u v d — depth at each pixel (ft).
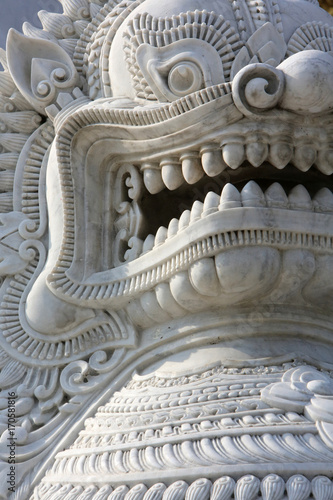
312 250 6.61
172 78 6.94
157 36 7.19
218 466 5.70
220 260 6.48
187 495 5.60
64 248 7.38
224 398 6.27
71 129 7.42
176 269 6.70
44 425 7.18
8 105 8.57
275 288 6.73
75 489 6.14
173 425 6.18
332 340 7.04
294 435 5.89
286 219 6.53
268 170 7.15
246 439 5.86
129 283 7.07
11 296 7.88
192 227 6.59
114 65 7.61
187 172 6.82
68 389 7.22
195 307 6.85
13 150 8.53
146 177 7.13
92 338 7.38
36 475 6.78
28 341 7.59
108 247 7.45
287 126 6.54
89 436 6.67
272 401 6.13
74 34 8.64
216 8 7.29
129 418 6.46
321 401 6.09
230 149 6.57
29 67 8.32
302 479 5.56
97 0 8.66
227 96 6.50
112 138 7.28
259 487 5.54
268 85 6.32
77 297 7.25
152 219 7.55
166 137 6.84
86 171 7.48
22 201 8.25
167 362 6.97
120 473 5.98
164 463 5.86
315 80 6.22
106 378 7.18
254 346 6.79
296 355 6.71
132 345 7.18
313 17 7.63
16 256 7.98
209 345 6.87
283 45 7.18
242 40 7.13
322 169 6.77
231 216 6.46
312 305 7.00
